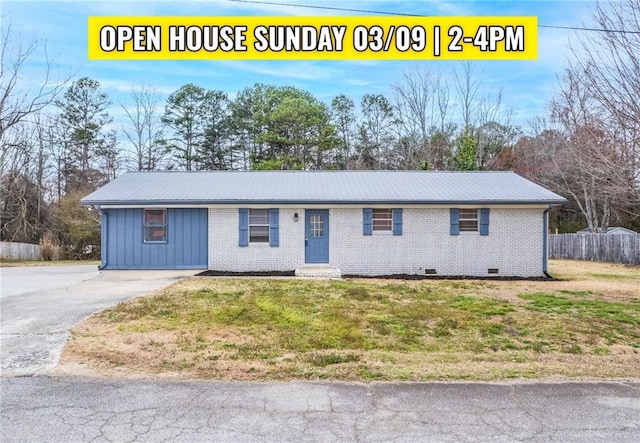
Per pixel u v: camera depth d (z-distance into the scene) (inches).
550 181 1035.9
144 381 173.8
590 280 518.9
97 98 1385.3
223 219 565.0
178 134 1417.3
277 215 563.5
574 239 852.0
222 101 1460.4
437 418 141.7
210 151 1455.5
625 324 283.3
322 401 154.6
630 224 1162.0
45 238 986.1
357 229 560.1
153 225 566.9
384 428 134.6
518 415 144.0
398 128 1395.2
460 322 283.1
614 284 478.3
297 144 1268.5
